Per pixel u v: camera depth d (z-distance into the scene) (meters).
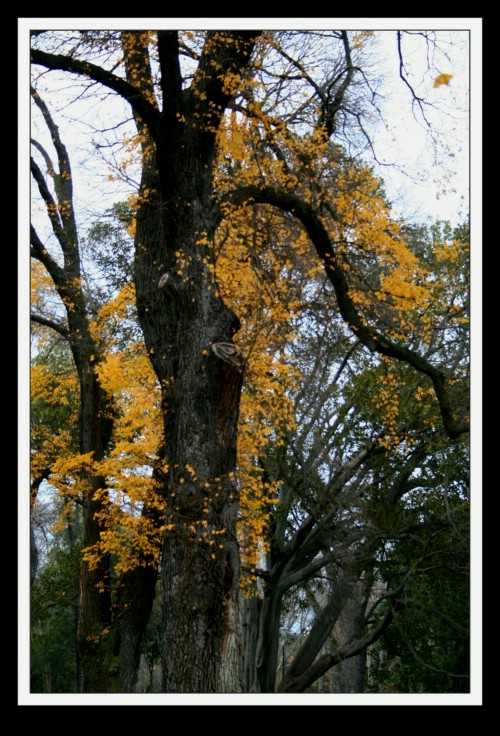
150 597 13.99
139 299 11.17
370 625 21.56
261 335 11.22
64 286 14.62
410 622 17.34
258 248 11.68
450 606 15.85
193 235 9.73
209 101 9.84
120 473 12.39
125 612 13.83
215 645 8.73
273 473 14.91
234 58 9.88
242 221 11.38
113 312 13.45
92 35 10.68
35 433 17.58
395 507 16.14
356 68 12.78
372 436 14.67
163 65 9.86
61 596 20.38
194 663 8.66
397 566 16.03
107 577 14.04
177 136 9.90
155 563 13.72
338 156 12.64
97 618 13.79
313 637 15.50
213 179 11.35
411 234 14.63
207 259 9.70
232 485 9.23
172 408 9.55
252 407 11.49
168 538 9.13
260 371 11.32
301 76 12.49
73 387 15.52
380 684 21.53
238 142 11.05
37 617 20.38
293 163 11.88
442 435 15.02
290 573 15.16
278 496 16.02
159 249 11.31
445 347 14.74
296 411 13.91
